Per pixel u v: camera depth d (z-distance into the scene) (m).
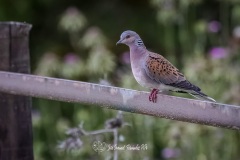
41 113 12.80
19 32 6.98
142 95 6.00
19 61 7.00
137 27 15.71
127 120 9.56
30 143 7.10
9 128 6.98
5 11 15.74
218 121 5.58
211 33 13.79
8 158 7.03
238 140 11.29
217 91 11.29
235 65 11.91
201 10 15.48
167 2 12.43
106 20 15.81
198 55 11.98
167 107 5.88
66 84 6.30
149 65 7.42
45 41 15.81
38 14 15.99
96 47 12.31
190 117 5.75
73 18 13.01
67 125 12.08
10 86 6.58
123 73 12.11
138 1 15.96
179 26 13.70
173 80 7.38
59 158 11.73
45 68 12.43
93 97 6.20
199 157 11.00
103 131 7.59
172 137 10.92
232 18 14.55
